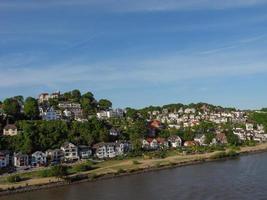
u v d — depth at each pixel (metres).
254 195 111.62
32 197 120.12
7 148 179.62
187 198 111.69
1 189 127.94
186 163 181.88
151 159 193.00
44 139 192.00
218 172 152.38
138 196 116.56
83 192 124.88
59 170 145.50
